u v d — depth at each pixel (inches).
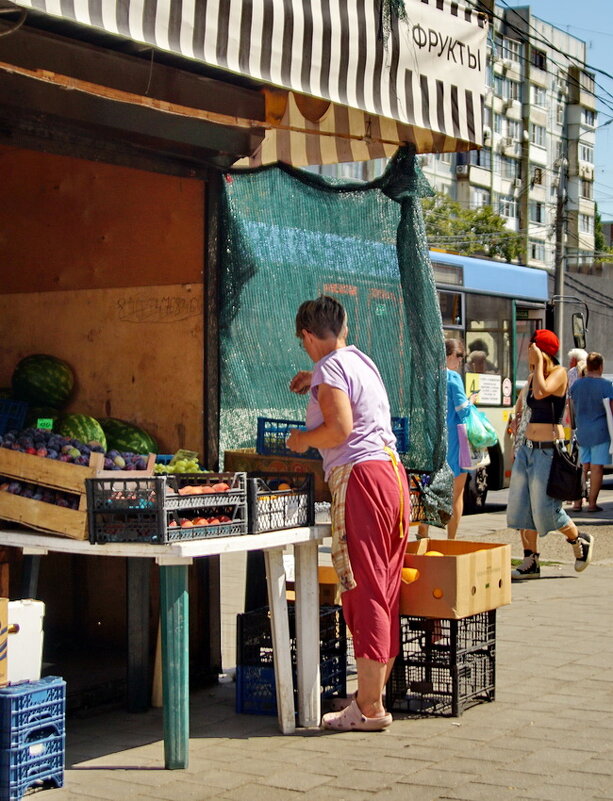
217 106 221.8
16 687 168.2
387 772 174.9
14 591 243.8
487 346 605.6
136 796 165.8
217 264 235.6
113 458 193.5
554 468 363.3
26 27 186.2
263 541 185.9
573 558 419.5
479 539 475.2
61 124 205.9
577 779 169.8
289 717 201.0
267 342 246.7
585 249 3105.3
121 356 245.6
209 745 193.5
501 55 2736.2
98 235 248.4
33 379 245.3
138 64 205.8
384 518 198.1
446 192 2640.3
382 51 208.4
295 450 201.3
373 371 204.5
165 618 179.3
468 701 216.5
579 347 658.8
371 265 265.9
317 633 205.8
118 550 172.1
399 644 210.7
